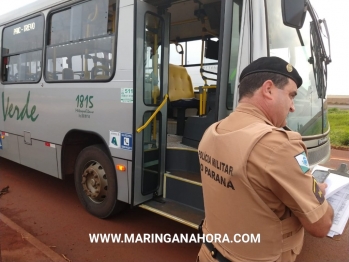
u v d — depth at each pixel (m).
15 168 6.22
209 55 5.01
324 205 1.24
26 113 4.72
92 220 3.80
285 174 1.17
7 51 5.23
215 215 1.41
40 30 4.43
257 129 1.25
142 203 3.26
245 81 1.42
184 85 5.17
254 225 1.25
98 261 2.91
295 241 1.32
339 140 10.62
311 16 3.18
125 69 3.17
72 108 3.86
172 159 3.53
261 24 2.53
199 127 3.52
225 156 1.30
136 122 3.12
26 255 2.85
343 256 3.17
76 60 3.81
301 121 2.99
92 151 3.71
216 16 4.34
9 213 4.00
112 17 3.34
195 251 3.13
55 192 4.84
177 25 4.92
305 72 3.07
